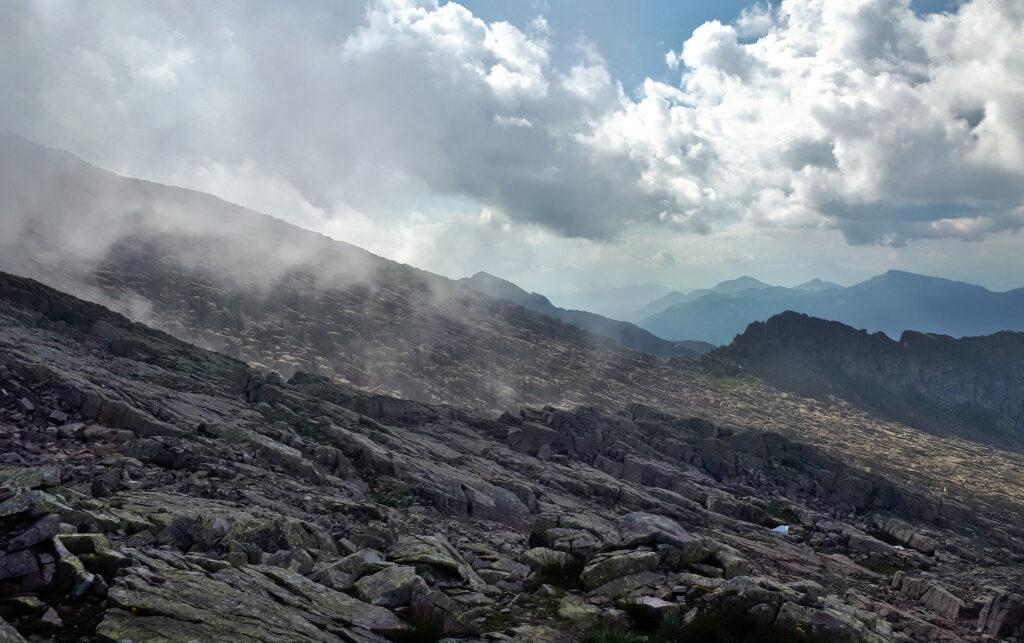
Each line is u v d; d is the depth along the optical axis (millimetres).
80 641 10422
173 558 14438
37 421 27375
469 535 27547
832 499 73938
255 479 26266
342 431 39625
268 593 14203
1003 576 33656
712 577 19859
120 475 21797
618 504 49656
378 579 16344
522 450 62125
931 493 90500
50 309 52844
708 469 76000
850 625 16906
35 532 12711
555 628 16000
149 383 41281
